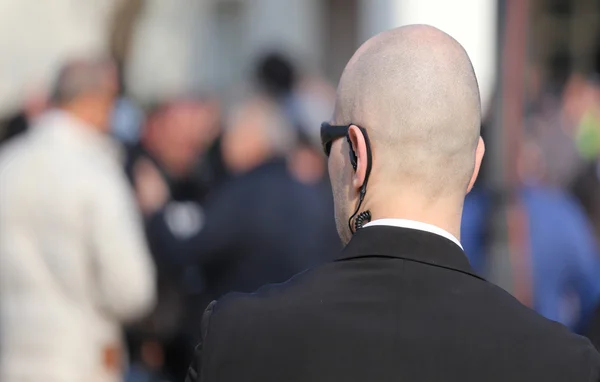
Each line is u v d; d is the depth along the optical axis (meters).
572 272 10.27
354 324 4.32
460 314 4.32
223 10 33.56
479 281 4.46
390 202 4.55
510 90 9.43
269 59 14.08
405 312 4.33
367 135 4.57
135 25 20.38
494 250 9.62
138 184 13.28
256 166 11.89
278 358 4.30
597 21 31.52
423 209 4.54
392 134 4.52
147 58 30.86
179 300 12.31
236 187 11.80
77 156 9.85
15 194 9.75
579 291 10.35
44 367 9.65
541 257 10.09
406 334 4.27
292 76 14.23
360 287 4.42
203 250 11.69
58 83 10.02
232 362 4.34
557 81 28.58
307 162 12.27
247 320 4.40
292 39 33.66
